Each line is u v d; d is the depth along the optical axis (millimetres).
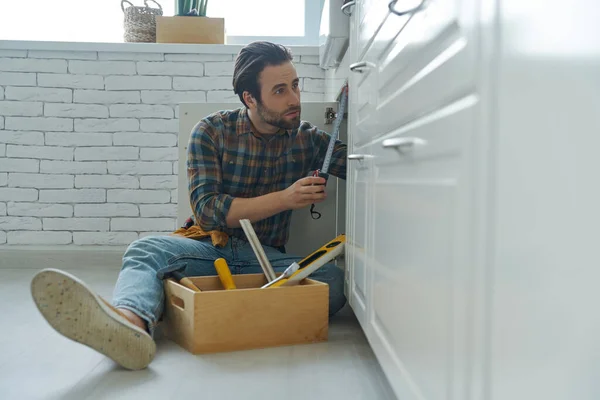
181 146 2084
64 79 2777
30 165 2791
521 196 417
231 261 1720
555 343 372
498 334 458
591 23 330
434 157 647
